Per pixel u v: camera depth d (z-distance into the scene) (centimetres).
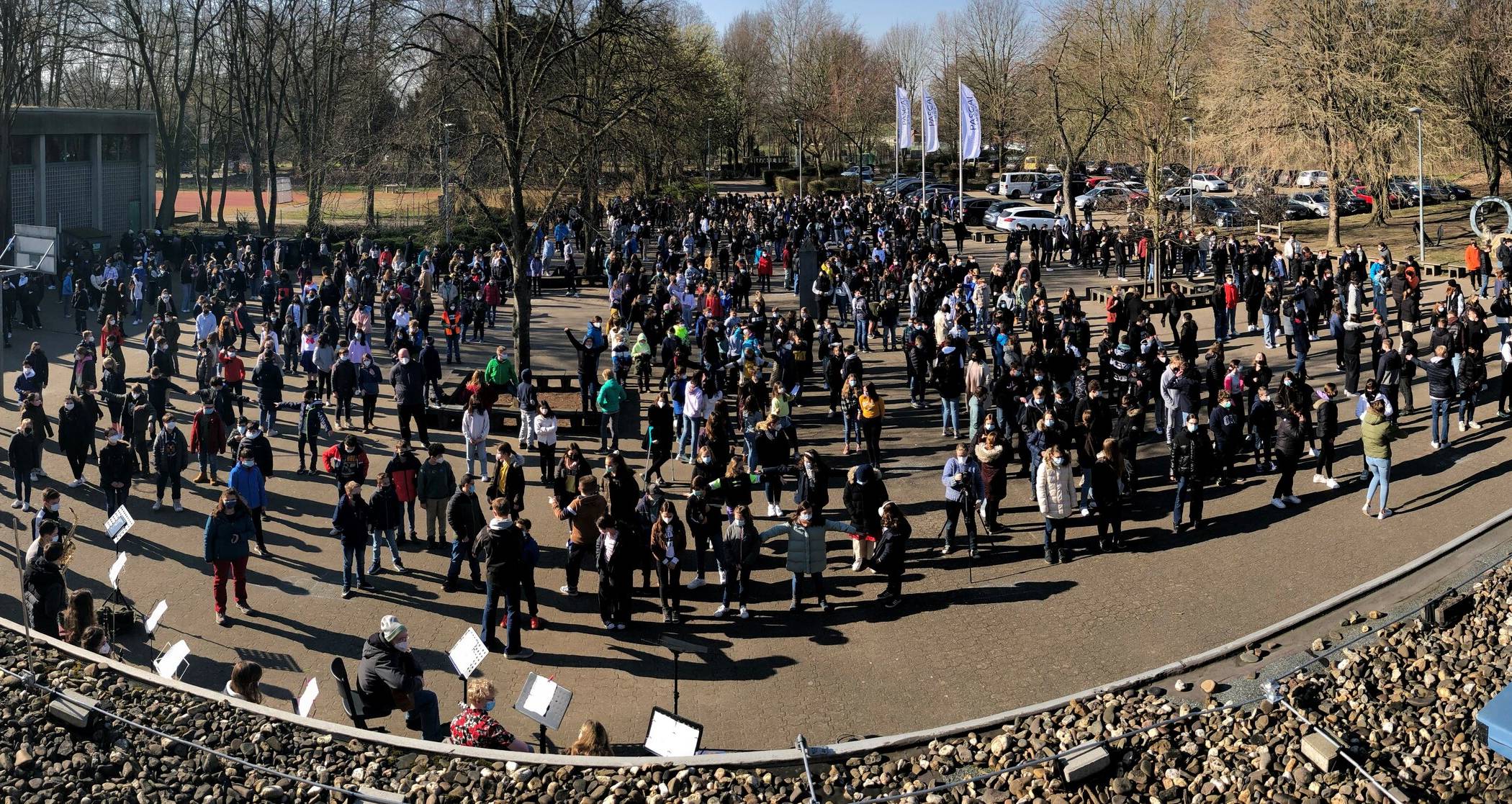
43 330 3656
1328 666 1322
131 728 1211
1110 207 7200
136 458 2234
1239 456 2292
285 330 3119
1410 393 2434
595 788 1115
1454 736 1147
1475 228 4488
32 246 1994
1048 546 1817
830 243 5588
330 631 1602
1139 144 6644
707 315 3278
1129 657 1486
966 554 1878
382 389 3012
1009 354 2789
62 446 2186
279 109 5919
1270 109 5181
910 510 2086
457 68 2912
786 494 2180
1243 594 1652
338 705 1402
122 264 3941
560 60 2961
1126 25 6794
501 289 4125
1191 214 5931
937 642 1562
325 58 6078
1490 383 2630
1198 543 1869
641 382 2922
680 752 1167
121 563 1594
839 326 3800
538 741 1334
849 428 2420
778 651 1555
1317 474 2097
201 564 1838
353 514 1695
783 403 2277
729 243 5053
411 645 1561
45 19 5831
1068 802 1097
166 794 1103
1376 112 5069
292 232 6072
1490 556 1605
